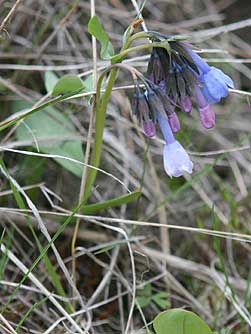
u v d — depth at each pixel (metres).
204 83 0.24
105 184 0.34
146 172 0.34
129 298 0.30
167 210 0.34
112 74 0.26
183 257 0.33
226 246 0.33
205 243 0.33
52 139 0.31
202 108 0.24
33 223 0.31
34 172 0.32
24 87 0.34
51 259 0.31
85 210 0.28
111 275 0.31
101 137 0.28
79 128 0.33
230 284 0.28
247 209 0.34
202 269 0.31
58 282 0.27
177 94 0.24
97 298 0.31
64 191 0.34
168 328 0.24
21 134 0.31
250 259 0.33
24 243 0.31
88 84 0.30
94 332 0.28
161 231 0.32
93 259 0.31
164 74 0.24
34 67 0.32
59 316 0.28
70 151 0.31
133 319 0.30
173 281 0.30
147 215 0.32
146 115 0.24
